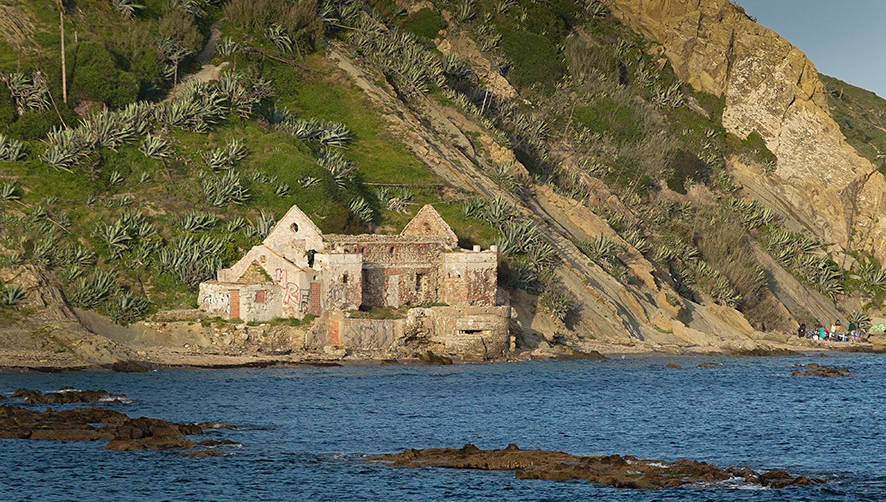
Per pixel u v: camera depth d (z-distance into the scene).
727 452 199.75
